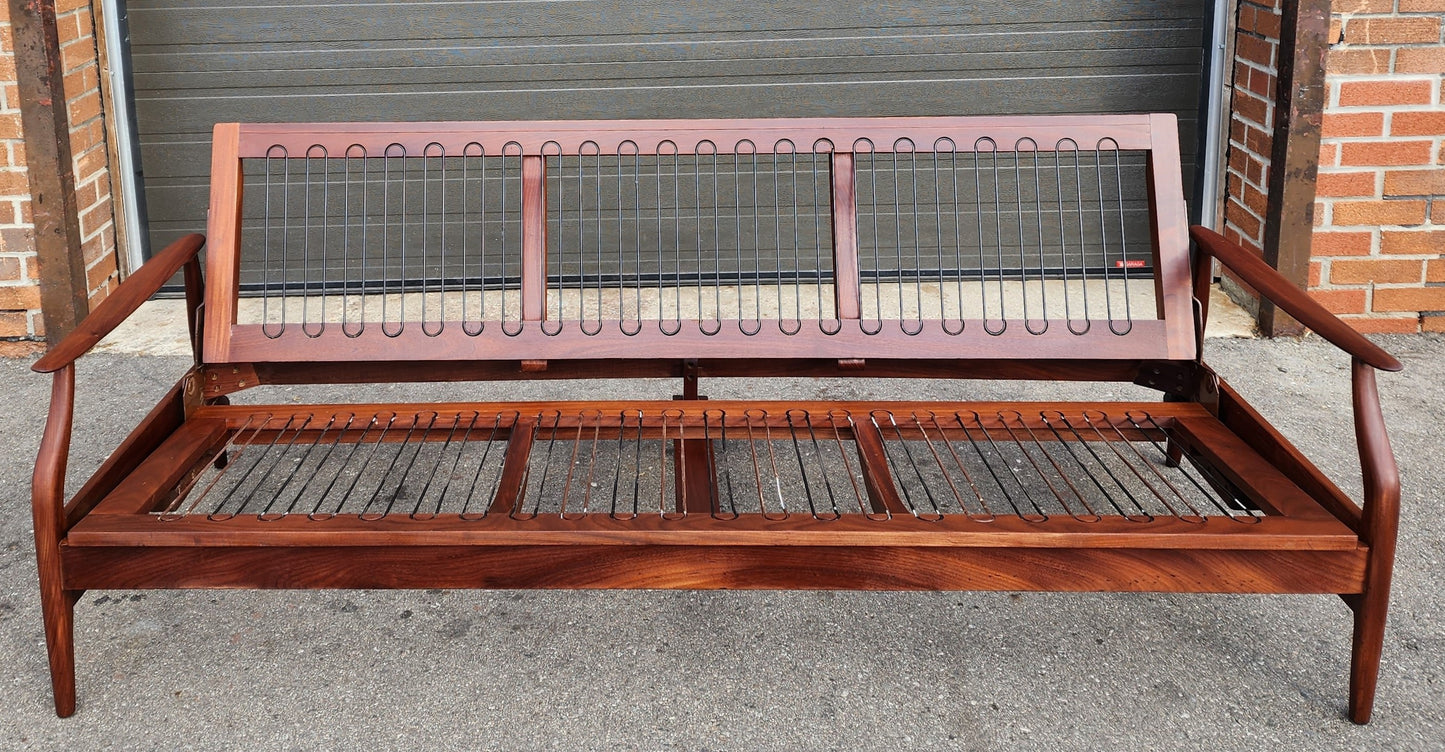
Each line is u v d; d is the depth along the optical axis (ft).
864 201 15.07
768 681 7.24
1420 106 12.71
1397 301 13.37
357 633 7.78
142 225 14.87
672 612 8.02
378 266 14.99
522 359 8.24
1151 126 8.46
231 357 8.09
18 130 12.61
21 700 7.05
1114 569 6.49
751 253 15.12
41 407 11.71
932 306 14.30
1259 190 13.53
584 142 8.38
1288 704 6.97
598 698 7.07
